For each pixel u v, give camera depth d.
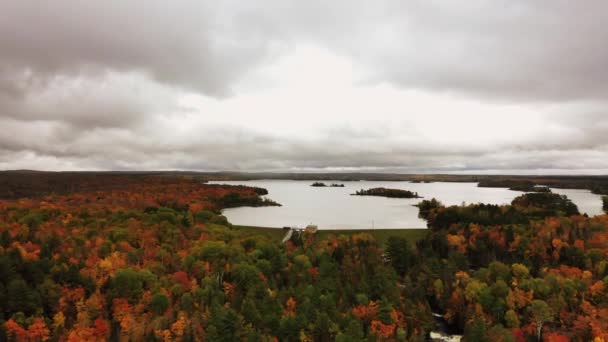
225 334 78.94
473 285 103.50
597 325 87.00
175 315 88.31
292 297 98.38
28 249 113.56
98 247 120.69
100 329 82.88
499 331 82.88
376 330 88.25
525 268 116.31
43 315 84.12
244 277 105.06
